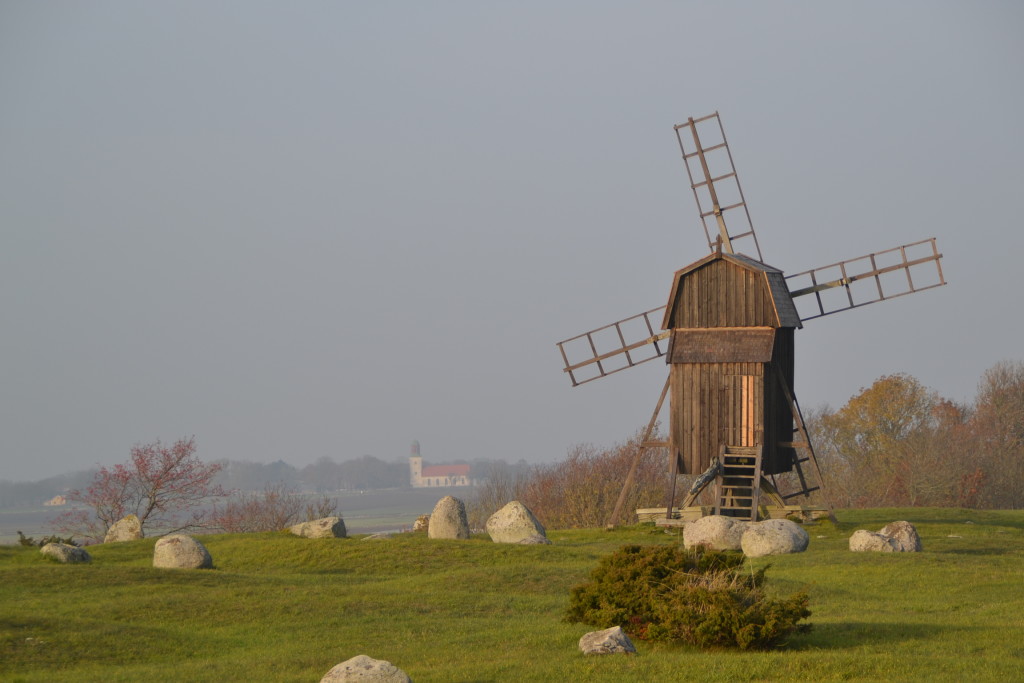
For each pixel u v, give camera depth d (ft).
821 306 347.97
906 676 133.08
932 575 210.59
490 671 143.64
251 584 219.00
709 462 322.34
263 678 148.25
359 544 271.90
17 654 161.48
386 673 129.29
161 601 197.57
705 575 167.22
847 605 187.01
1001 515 385.29
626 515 497.46
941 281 337.72
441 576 225.97
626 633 166.09
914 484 631.97
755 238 351.05
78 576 223.71
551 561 250.78
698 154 356.79
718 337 326.03
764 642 152.35
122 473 456.86
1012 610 175.01
